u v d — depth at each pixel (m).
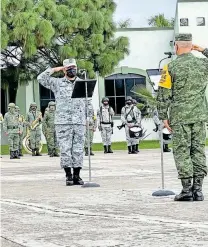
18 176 18.47
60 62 43.47
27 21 40.19
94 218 9.12
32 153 33.56
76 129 14.73
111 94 51.03
